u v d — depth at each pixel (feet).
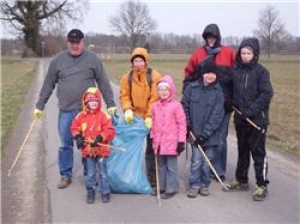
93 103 13.35
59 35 164.14
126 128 14.17
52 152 19.22
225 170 15.72
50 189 14.49
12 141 21.25
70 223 11.84
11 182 15.15
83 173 16.30
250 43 13.51
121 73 76.84
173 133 13.70
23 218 12.14
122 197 13.83
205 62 13.98
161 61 128.26
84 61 14.88
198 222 11.92
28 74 74.43
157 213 12.53
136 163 14.14
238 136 14.24
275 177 15.78
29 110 31.91
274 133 23.58
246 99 13.70
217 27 15.14
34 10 154.10
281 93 46.55
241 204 13.24
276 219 12.14
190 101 14.03
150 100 14.32
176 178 14.01
